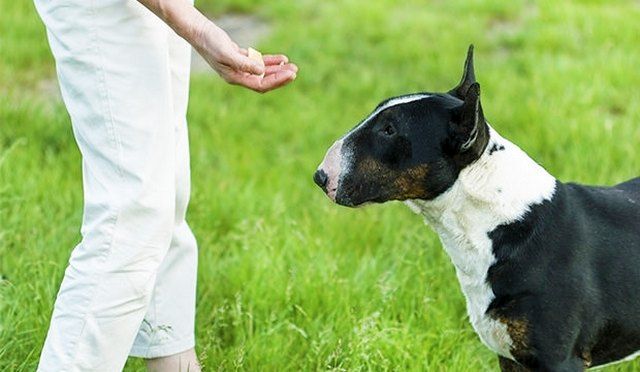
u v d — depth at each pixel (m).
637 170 7.18
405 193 4.25
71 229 6.11
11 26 9.99
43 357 4.03
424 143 4.16
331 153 4.23
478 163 4.20
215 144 7.96
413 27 10.50
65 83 3.93
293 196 7.13
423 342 5.16
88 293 3.94
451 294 5.66
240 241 6.25
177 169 4.38
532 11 11.15
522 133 7.93
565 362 4.21
